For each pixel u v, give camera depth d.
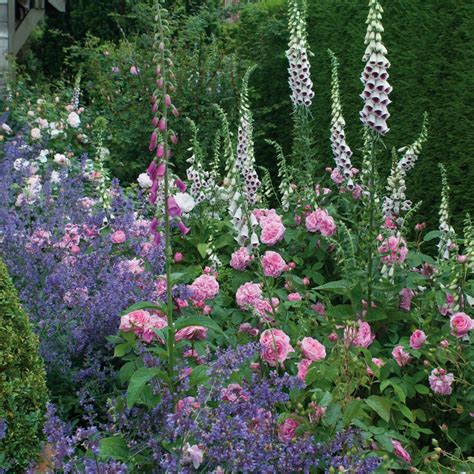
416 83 6.56
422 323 3.72
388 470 2.89
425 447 3.26
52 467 2.76
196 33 9.70
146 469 2.87
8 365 3.00
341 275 4.18
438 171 6.30
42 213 5.36
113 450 2.81
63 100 10.34
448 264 4.10
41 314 3.74
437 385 3.36
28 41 15.61
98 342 3.73
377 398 3.00
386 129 3.95
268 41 9.56
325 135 8.25
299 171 5.17
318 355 3.16
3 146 7.85
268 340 3.16
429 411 3.56
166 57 2.96
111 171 8.59
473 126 5.86
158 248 4.03
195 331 3.35
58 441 2.65
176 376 3.05
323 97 8.27
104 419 3.58
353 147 7.75
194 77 8.94
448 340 3.58
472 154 5.88
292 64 5.25
